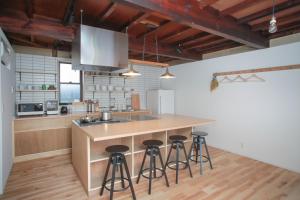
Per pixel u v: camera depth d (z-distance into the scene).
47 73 4.54
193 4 2.35
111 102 5.70
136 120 3.57
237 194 2.50
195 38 3.82
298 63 3.18
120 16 2.90
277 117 3.44
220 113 4.51
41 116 4.05
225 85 4.38
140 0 1.96
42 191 2.55
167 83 6.39
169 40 4.08
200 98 5.06
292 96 3.24
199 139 3.24
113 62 3.11
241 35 3.01
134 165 3.11
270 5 2.46
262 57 3.67
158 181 2.84
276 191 2.58
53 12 2.73
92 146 2.83
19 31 2.76
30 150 3.78
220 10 2.63
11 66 3.40
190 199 2.38
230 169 3.31
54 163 3.57
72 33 3.10
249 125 3.90
